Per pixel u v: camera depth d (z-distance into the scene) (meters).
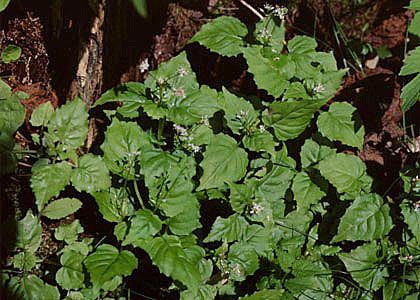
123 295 0.68
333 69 0.68
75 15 0.67
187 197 0.62
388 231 0.65
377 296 0.68
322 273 0.66
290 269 0.66
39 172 0.62
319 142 0.68
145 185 0.63
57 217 0.63
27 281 0.61
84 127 0.63
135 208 0.66
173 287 0.64
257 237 0.64
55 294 0.62
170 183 0.62
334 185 0.65
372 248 0.66
